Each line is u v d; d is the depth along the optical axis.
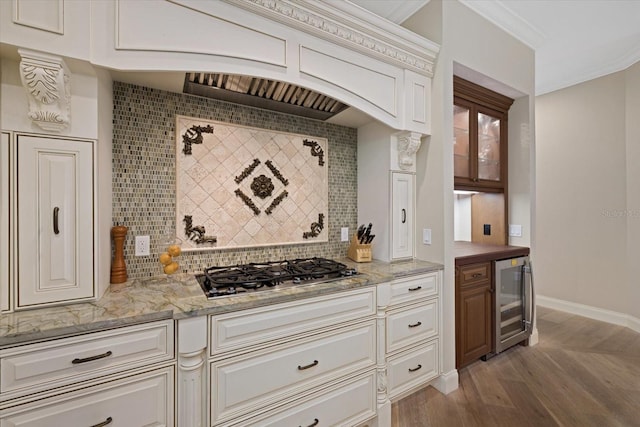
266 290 1.41
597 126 3.38
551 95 3.78
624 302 3.18
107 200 1.40
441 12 2.11
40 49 1.03
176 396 1.16
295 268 1.80
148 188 1.61
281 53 1.52
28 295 1.10
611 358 2.52
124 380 1.07
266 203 1.99
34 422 0.94
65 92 1.11
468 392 2.06
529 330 2.67
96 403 1.02
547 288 3.82
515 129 2.87
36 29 1.03
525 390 2.08
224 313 1.22
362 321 1.64
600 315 3.35
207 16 1.34
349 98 1.77
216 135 1.80
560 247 3.70
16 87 1.08
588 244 3.45
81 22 1.11
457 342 2.16
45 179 1.12
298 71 1.58
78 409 1.00
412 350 1.92
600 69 3.30
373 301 1.69
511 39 2.62
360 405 1.63
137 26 1.20
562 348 2.70
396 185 2.18
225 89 1.67
